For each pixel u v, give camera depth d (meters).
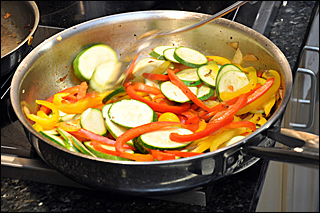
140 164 0.70
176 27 0.94
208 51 0.95
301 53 0.99
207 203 0.78
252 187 0.79
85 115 0.85
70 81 0.93
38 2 1.10
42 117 0.83
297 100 1.12
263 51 0.88
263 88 0.84
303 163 0.69
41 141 0.74
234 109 0.82
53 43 0.89
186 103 0.88
